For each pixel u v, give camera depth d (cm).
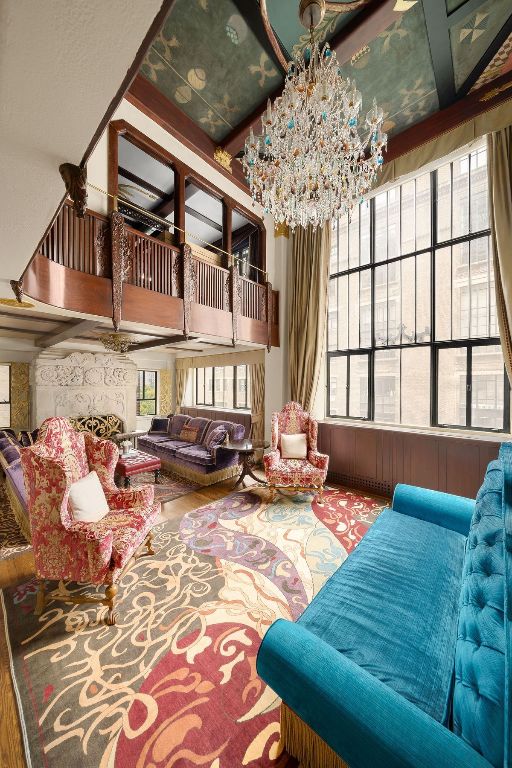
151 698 153
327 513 371
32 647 183
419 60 328
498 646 88
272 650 108
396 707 88
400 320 454
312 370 515
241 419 671
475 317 388
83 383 695
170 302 364
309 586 238
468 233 392
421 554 195
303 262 534
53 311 282
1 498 416
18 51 59
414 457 411
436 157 394
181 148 416
